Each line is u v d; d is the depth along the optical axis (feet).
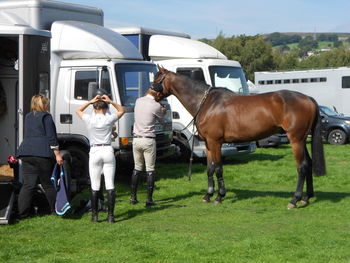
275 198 32.89
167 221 27.12
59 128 37.65
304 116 29.55
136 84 37.81
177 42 47.47
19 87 27.99
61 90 37.63
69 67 37.55
